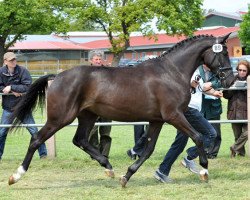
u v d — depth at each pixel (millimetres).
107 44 64750
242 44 50688
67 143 12742
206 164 7492
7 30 47656
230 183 7586
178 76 7371
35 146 7324
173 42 58250
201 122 7852
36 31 47906
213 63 7508
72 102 7223
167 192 7051
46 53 61906
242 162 9180
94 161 9445
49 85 7676
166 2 40656
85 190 7230
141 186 7484
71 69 7328
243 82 9445
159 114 7348
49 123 7277
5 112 9555
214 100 9641
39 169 8859
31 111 7609
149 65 7434
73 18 41719
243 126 9742
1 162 9586
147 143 7539
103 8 40500
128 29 39906
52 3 44500
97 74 7309
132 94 7262
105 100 7285
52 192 7141
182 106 7328
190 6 42469
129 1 39719
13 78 9477
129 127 15961
